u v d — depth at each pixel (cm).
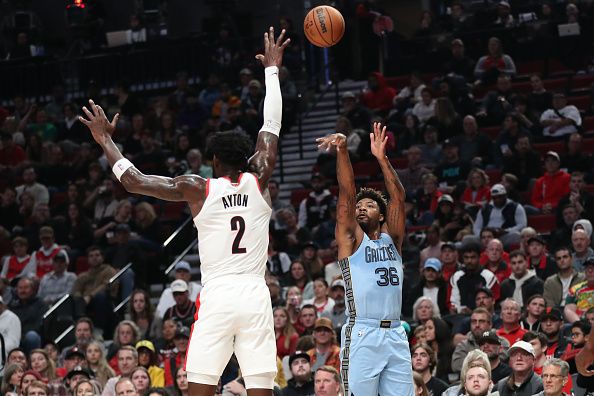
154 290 2033
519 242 1788
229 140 778
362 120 2388
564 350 1349
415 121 2286
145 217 2088
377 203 878
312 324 1575
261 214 768
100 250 1983
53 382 1414
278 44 845
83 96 2989
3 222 2316
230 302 744
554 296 1549
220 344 744
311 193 2119
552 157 1938
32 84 3041
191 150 2256
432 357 1326
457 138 2178
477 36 2738
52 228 2119
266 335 751
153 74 2978
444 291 1633
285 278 1831
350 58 2852
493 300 1561
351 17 2858
